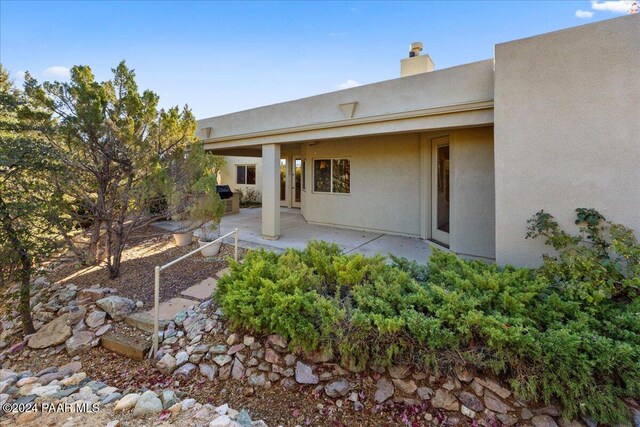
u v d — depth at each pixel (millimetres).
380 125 6496
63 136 5000
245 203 19172
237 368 3203
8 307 4684
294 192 16766
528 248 4254
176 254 7031
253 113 8883
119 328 4105
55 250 4793
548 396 2350
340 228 10273
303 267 3992
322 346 2967
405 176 8836
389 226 9227
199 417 2502
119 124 5453
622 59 3621
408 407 2670
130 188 5637
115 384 3207
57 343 4055
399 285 3439
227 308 3453
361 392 2812
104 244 6594
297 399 2879
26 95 4836
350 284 3746
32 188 4578
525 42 4188
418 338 2723
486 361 2562
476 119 5348
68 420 2438
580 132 3881
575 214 3922
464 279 3699
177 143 6309
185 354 3434
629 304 3021
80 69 5211
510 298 2977
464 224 6590
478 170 6352
